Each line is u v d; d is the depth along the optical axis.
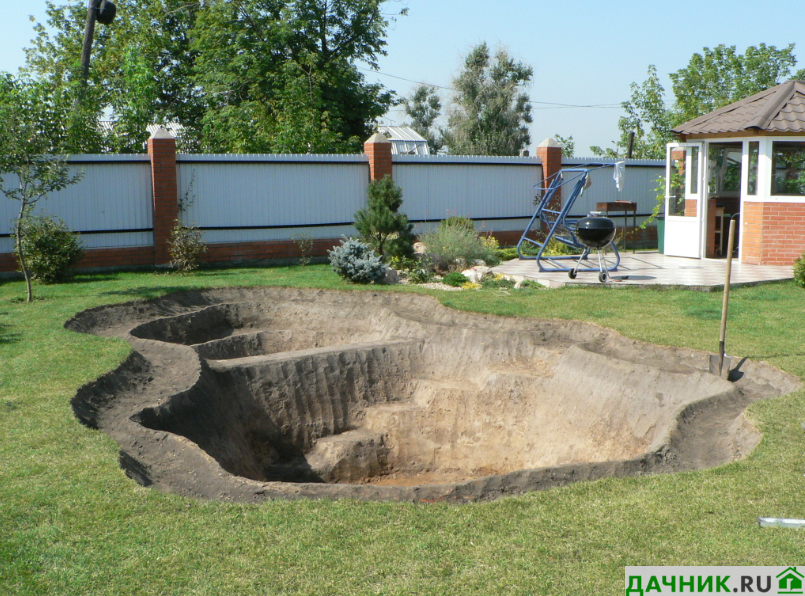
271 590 3.81
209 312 11.88
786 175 14.20
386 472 9.93
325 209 16.77
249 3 25.41
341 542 4.32
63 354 8.38
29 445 5.82
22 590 3.80
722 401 7.18
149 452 6.21
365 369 10.52
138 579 3.92
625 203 18.48
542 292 12.28
